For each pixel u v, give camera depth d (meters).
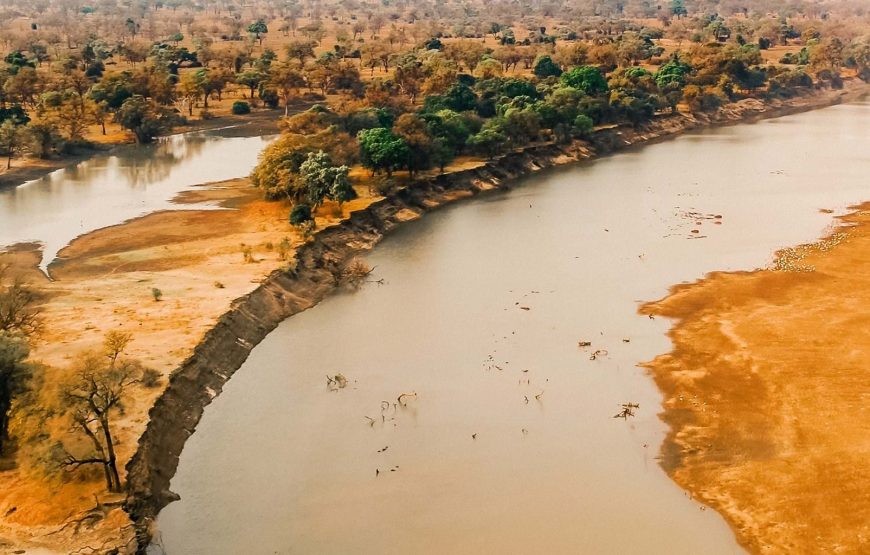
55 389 60.59
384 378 82.38
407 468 67.56
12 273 104.94
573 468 67.12
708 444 69.50
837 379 78.38
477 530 59.91
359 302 102.38
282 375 83.19
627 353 86.88
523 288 105.88
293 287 103.00
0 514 56.34
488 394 78.94
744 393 77.12
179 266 106.12
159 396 71.50
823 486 62.75
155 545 58.38
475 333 92.50
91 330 84.00
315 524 60.81
